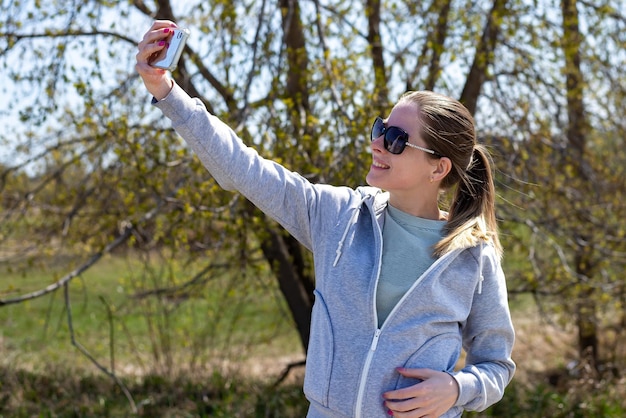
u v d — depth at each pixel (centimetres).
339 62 500
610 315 835
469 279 188
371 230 194
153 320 810
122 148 501
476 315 195
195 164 469
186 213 487
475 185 201
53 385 652
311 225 197
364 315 183
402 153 189
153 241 580
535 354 855
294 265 682
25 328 972
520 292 689
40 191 650
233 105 518
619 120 732
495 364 196
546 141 654
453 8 598
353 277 186
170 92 180
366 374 180
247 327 955
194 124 181
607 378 739
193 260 618
